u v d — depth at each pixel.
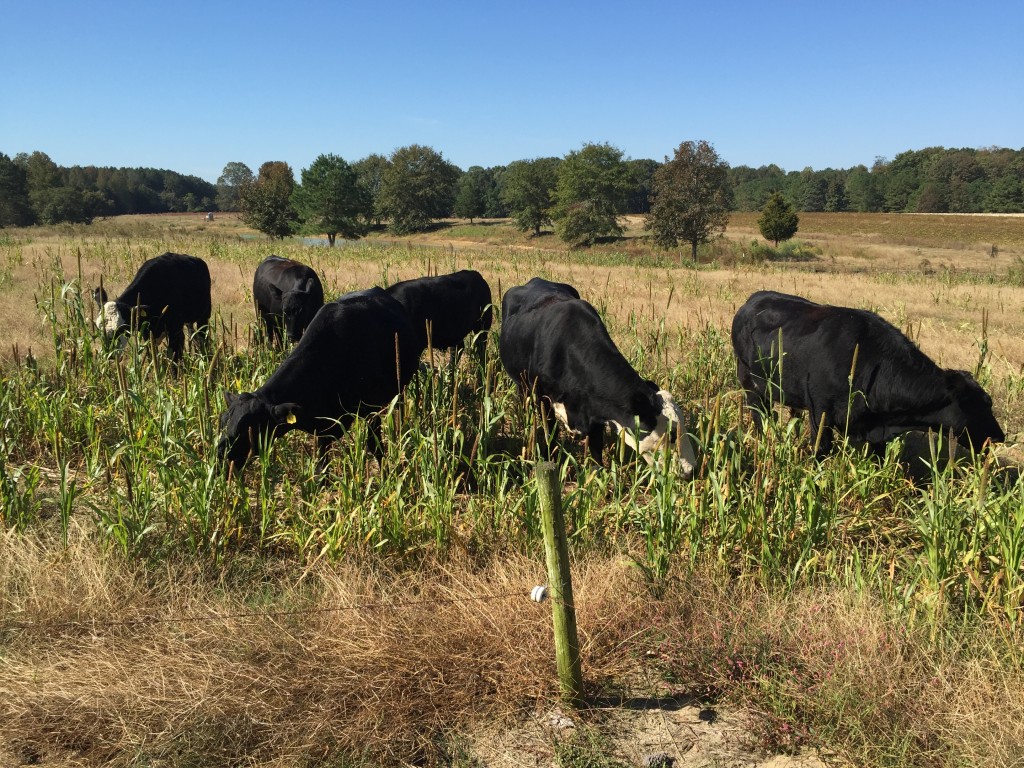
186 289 9.92
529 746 3.42
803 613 4.12
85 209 94.81
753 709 3.63
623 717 3.64
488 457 5.47
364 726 3.43
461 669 3.79
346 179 65.94
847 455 6.05
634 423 5.70
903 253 53.41
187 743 3.25
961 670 3.66
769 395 6.46
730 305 15.97
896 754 3.21
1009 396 8.23
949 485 4.77
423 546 4.88
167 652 3.80
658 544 4.75
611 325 11.25
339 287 16.44
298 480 5.76
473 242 84.50
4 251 21.23
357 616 4.07
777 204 57.75
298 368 5.96
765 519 4.82
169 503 5.09
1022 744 3.15
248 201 63.12
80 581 4.31
